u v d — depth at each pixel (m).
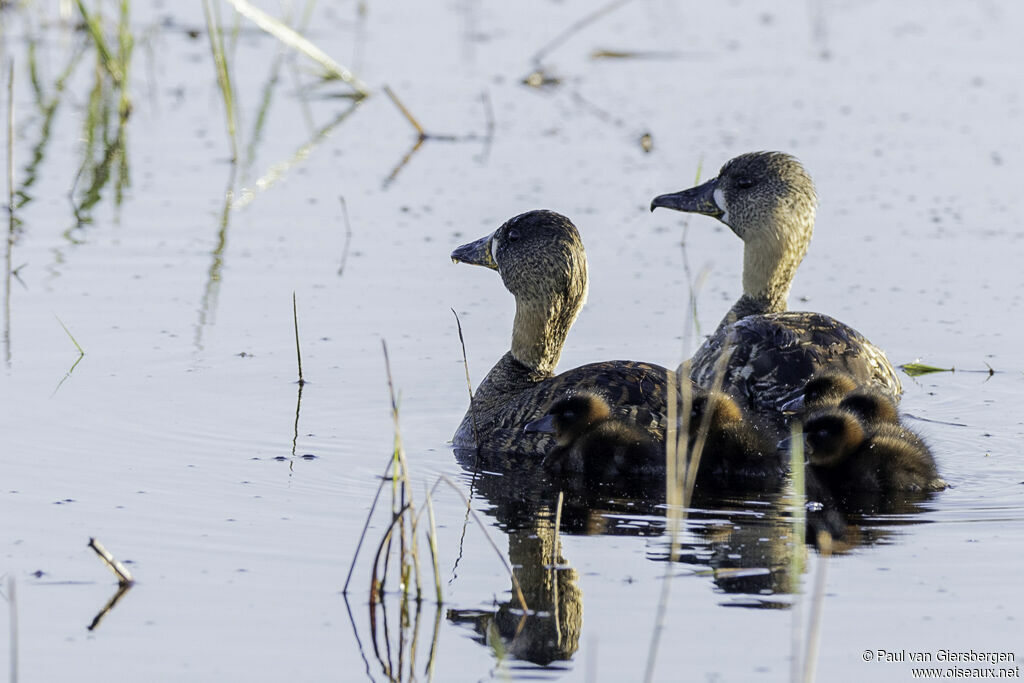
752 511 10.46
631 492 10.91
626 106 22.97
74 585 9.11
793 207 15.02
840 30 27.70
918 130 21.62
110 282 15.86
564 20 28.06
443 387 13.54
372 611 8.84
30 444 11.66
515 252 12.85
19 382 13.09
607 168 20.00
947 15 28.88
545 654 8.34
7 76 23.16
